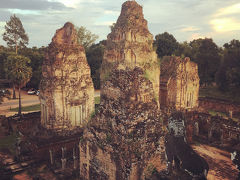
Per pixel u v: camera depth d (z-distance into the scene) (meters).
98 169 13.93
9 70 34.44
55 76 23.94
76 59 25.08
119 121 12.69
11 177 18.98
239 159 12.79
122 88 13.16
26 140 23.62
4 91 39.28
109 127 13.34
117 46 20.44
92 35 66.94
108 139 13.00
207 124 28.62
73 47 25.20
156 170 13.04
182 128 13.27
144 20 20.89
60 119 24.06
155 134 13.32
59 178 18.41
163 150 13.50
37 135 24.27
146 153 12.62
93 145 14.17
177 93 28.62
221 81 53.03
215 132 27.59
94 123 14.49
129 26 19.64
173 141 13.12
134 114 12.66
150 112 13.44
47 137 23.16
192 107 30.61
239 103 38.31
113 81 13.95
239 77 46.84
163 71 30.62
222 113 39.44
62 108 24.11
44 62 25.22
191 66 30.05
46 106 24.23
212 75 60.25
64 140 22.42
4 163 21.16
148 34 20.53
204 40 63.34
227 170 18.78
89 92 25.89
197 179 11.74
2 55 58.72
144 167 12.44
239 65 50.53
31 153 22.33
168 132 13.70
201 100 43.94
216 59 57.03
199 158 12.30
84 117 25.50
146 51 20.16
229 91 52.22
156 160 13.20
